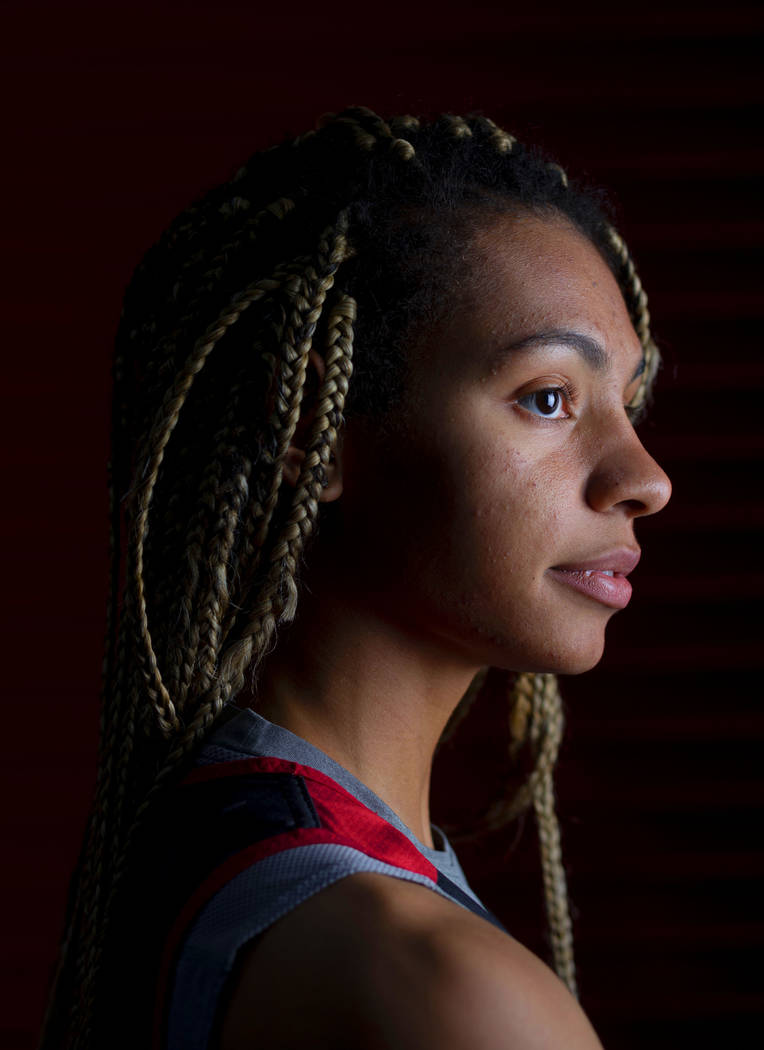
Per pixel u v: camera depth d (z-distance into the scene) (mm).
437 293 744
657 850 1614
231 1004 577
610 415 758
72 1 1527
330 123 851
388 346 745
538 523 723
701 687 1597
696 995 1613
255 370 757
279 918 585
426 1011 523
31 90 1531
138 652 733
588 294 764
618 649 1577
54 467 1559
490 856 1611
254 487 750
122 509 958
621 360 773
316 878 593
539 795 1192
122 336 927
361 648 780
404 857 667
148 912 680
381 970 537
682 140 1549
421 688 804
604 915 1620
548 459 733
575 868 1612
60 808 1581
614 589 758
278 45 1537
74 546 1565
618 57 1546
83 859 898
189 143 1540
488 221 778
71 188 1539
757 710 1588
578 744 1602
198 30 1534
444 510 728
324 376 744
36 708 1570
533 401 740
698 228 1549
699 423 1558
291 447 769
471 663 804
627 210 1553
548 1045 537
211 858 643
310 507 731
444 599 740
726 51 1544
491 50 1545
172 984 615
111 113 1537
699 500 1561
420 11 1539
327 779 714
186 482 784
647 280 1557
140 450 821
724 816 1614
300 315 732
